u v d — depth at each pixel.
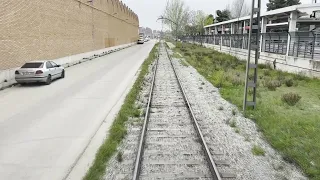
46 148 6.91
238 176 5.61
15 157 6.41
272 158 6.50
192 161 6.20
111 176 5.55
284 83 16.89
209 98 12.76
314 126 8.52
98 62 29.09
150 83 16.58
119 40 59.22
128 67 24.17
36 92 13.90
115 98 12.38
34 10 19.86
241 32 46.22
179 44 70.88
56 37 24.27
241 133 8.11
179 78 18.56
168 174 5.62
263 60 27.88
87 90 14.24
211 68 23.55
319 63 18.02
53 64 17.50
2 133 8.00
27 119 9.32
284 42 24.14
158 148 6.96
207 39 64.50
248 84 10.34
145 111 10.28
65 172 5.71
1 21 15.54
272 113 9.96
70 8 28.00
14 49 16.97
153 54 39.50
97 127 8.48
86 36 34.03
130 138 7.61
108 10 47.06
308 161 6.16
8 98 12.59
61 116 9.64
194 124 8.72
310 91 14.64
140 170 5.81
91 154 6.57
